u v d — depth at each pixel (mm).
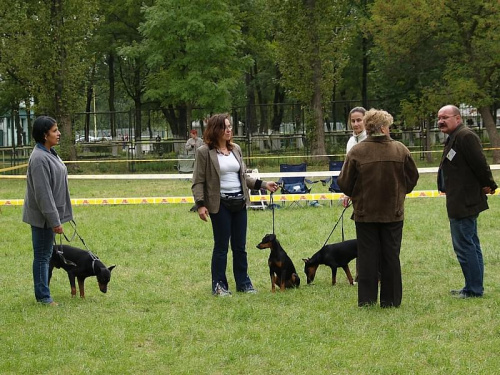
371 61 37594
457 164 7848
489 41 27875
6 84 34188
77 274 8344
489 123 29750
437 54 30109
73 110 30547
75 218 15414
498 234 12141
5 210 17016
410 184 7559
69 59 30062
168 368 5875
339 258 8797
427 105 29047
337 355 6031
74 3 29547
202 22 29891
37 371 5836
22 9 30359
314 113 31016
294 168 18000
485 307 7512
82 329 6996
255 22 38031
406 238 12047
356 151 7480
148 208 17000
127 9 36469
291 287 8734
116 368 5855
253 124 41344
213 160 8312
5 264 10609
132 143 32594
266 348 6266
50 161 7945
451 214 7926
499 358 5895
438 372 5598
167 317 7414
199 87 30453
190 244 11945
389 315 7238
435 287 8602
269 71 42375
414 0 27984
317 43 30531
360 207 7496
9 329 7051
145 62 32594
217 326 7074
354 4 38125
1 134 44188
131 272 9891
